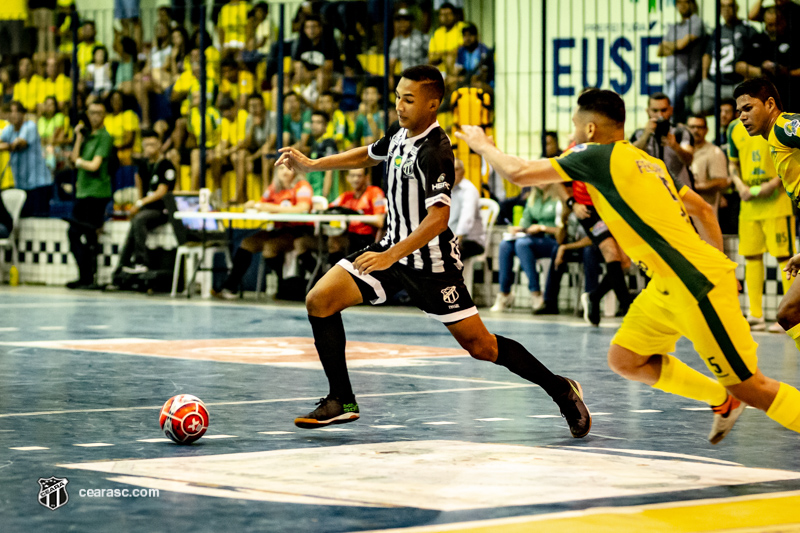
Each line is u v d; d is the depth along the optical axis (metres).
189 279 20.41
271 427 6.86
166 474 5.29
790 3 17.20
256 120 20.91
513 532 4.13
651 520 4.34
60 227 23.23
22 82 23.98
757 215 14.99
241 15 21.92
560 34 19.19
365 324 15.55
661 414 7.54
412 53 19.83
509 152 19.67
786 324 7.26
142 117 22.55
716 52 17.12
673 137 15.37
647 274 5.84
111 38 23.97
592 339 13.21
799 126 7.07
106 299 19.61
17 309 17.20
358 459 5.73
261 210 18.91
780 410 5.49
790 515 4.46
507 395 8.45
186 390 8.63
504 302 18.12
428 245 6.37
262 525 4.25
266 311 17.31
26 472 5.33
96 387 8.78
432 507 4.58
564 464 5.63
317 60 20.77
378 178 20.33
